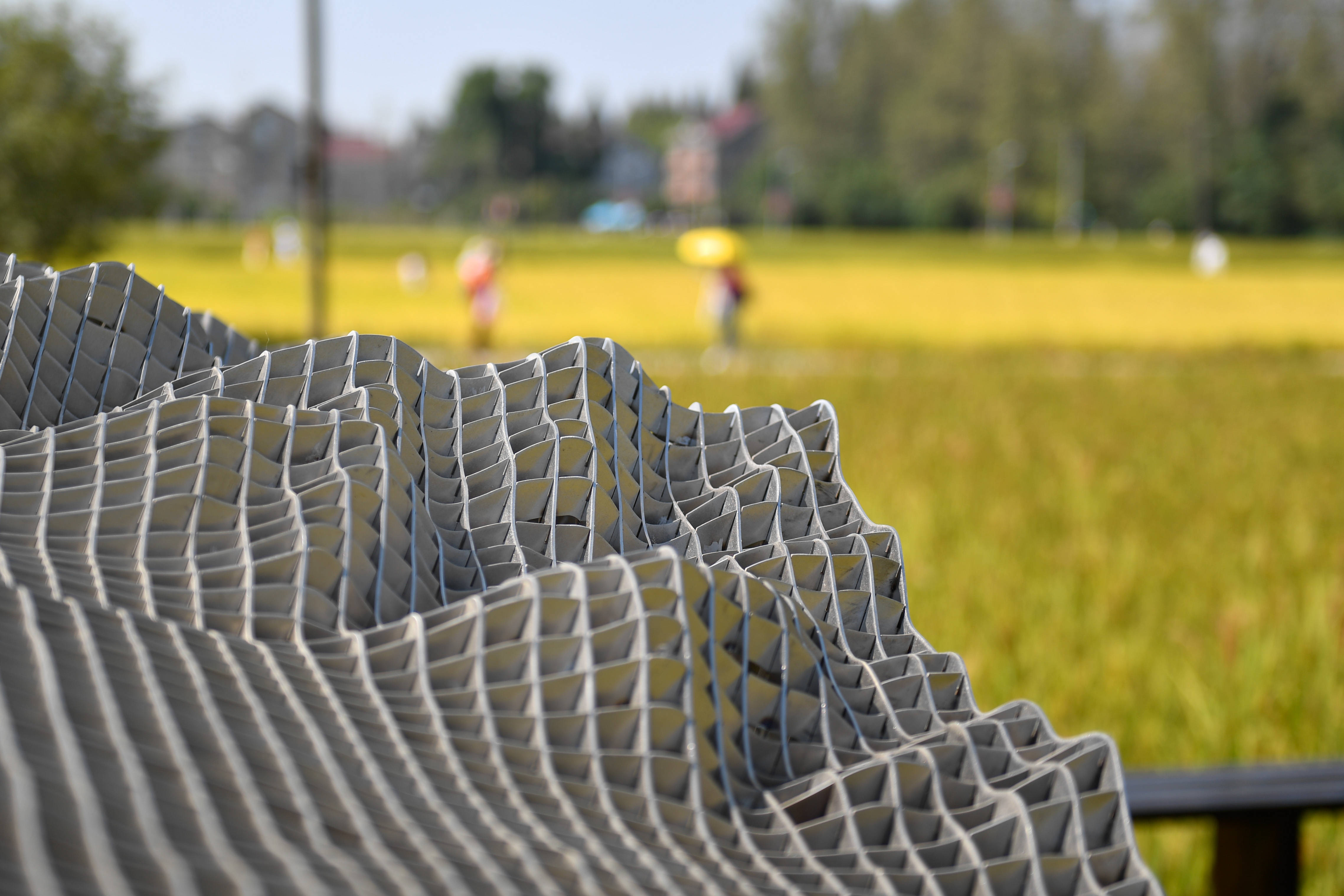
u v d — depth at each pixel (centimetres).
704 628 74
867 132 8794
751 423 113
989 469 814
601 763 68
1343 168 7238
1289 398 1329
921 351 1922
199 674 65
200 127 9831
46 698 56
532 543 91
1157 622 452
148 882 43
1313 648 412
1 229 1669
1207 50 7219
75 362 100
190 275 3634
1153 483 776
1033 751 79
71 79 1711
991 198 8144
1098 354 1919
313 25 1431
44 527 80
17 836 43
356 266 4525
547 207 11075
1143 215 7988
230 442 88
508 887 51
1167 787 207
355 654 73
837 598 89
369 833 54
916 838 70
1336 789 206
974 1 8019
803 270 4934
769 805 71
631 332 2223
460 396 105
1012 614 446
